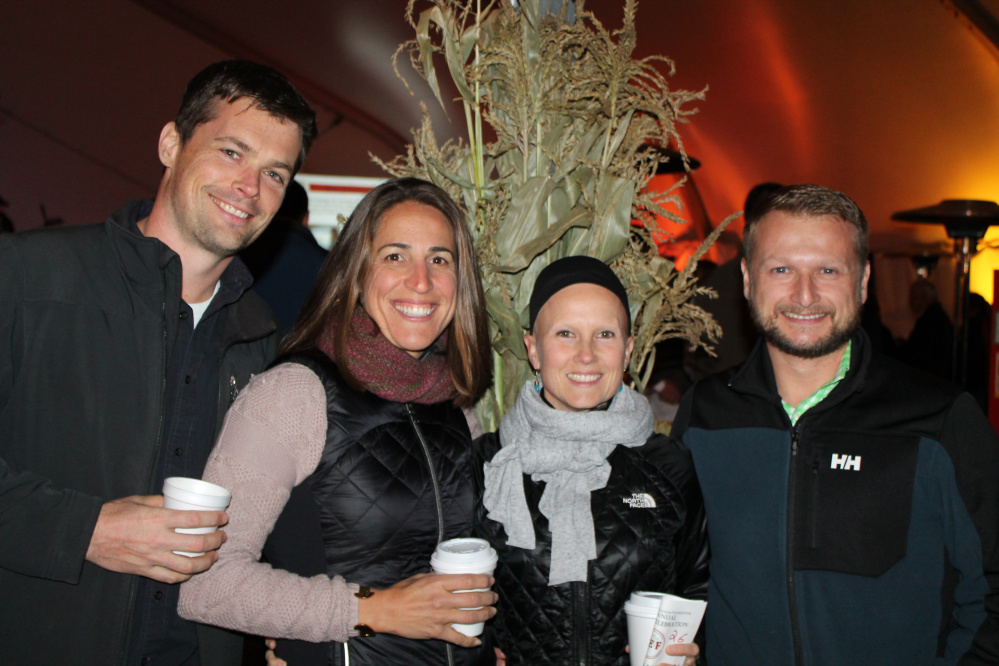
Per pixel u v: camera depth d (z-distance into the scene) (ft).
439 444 4.45
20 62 18.25
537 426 4.63
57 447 4.09
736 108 18.48
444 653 4.16
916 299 16.84
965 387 12.60
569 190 5.73
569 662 4.41
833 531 4.60
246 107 4.38
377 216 4.52
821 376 4.86
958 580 4.58
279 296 7.80
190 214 4.37
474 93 5.61
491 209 5.46
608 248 5.59
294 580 3.80
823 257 4.56
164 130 4.60
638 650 4.10
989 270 16.81
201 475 4.59
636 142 5.52
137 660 4.32
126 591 4.09
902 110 17.42
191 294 4.68
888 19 15.87
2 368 4.04
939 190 18.13
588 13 5.30
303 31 17.92
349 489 4.09
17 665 4.02
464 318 4.83
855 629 4.51
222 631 4.61
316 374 4.19
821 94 17.75
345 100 19.06
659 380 9.87
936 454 4.50
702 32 17.25
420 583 3.79
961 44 15.89
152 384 4.26
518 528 4.48
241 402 4.01
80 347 4.17
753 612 4.75
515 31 5.38
